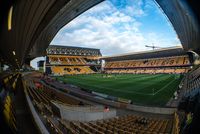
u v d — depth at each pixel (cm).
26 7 1634
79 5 3453
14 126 719
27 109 1171
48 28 4122
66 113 1516
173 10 2808
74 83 5444
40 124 756
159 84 4672
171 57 8238
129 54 9694
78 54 11419
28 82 4191
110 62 11544
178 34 4181
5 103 801
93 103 3031
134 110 2731
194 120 517
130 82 5281
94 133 1127
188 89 3009
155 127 1634
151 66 8631
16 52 3412
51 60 10094
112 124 1543
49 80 5828
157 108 2555
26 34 2738
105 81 5769
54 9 2470
